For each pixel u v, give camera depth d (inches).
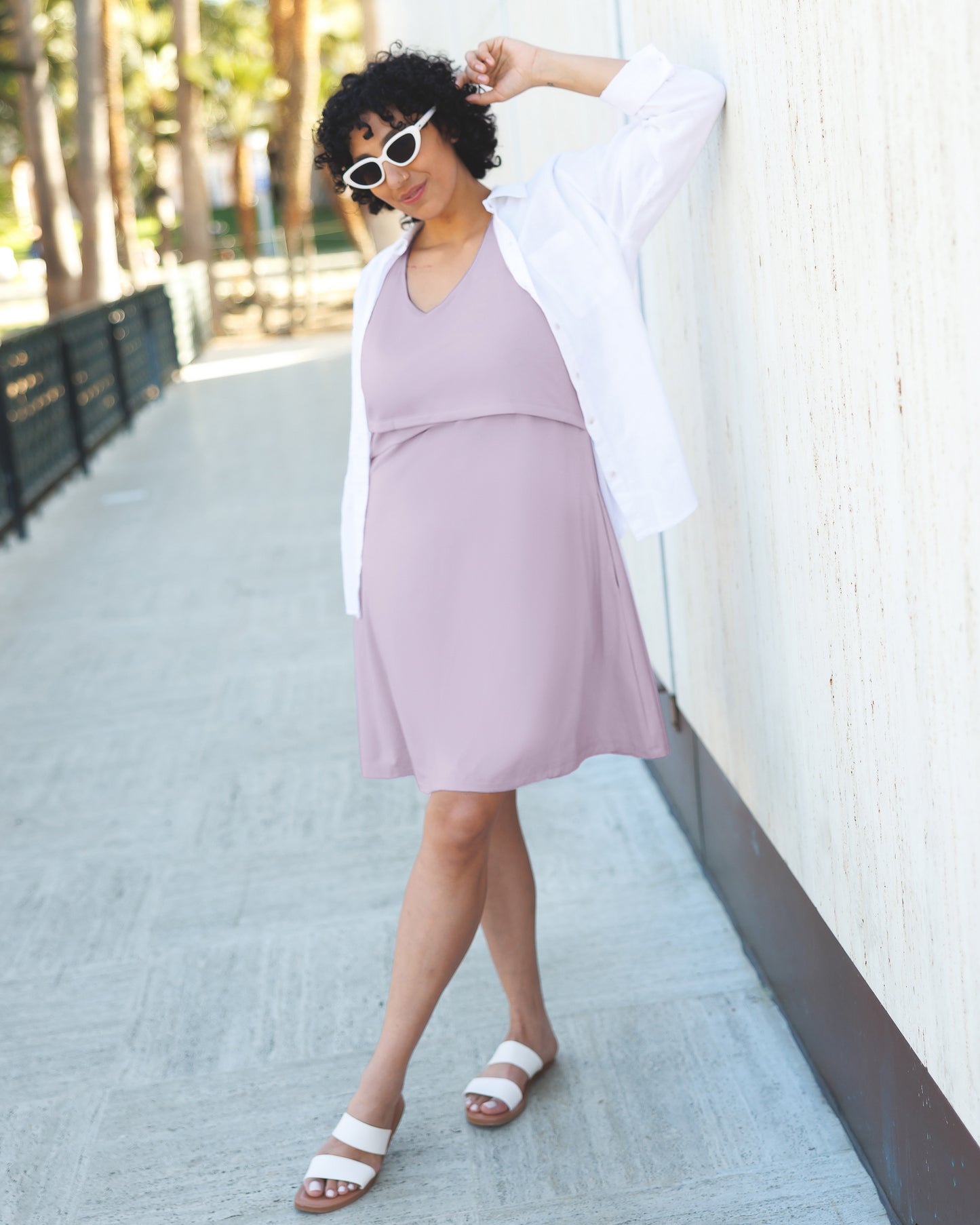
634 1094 84.8
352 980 101.8
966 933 55.6
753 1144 78.9
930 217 49.0
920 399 52.2
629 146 73.9
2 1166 84.4
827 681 70.2
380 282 78.7
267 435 374.9
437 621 73.1
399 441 76.1
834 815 72.8
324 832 128.6
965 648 51.4
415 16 273.4
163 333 518.3
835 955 77.4
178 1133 85.7
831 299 61.0
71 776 148.3
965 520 49.7
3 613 217.8
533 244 74.8
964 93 45.0
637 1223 73.4
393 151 73.0
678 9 82.4
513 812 82.5
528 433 73.7
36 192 655.8
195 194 737.6
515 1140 81.6
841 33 55.4
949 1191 63.1
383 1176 79.5
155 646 193.6
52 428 311.6
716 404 85.5
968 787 53.1
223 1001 100.7
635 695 77.2
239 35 1263.5
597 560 75.9
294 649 186.2
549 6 129.1
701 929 104.0
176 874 122.7
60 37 1065.5
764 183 68.4
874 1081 72.6
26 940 113.0
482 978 100.2
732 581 88.1
